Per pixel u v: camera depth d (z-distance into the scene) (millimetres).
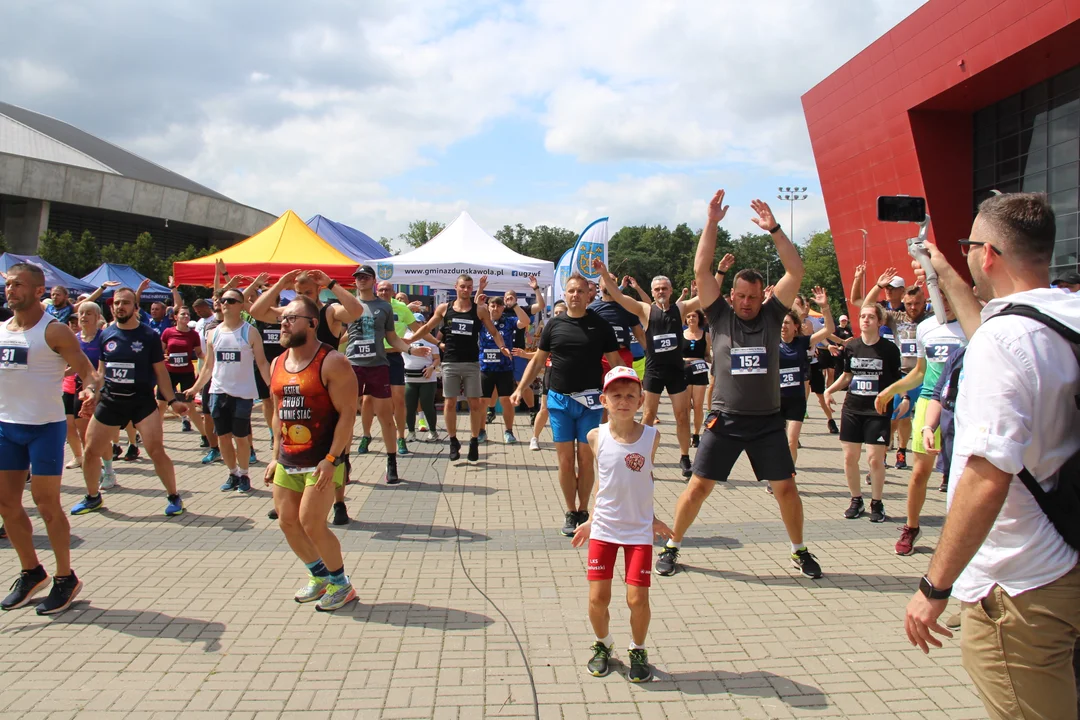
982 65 26828
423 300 17953
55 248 36594
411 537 5668
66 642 3787
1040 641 1961
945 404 2871
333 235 15859
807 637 3900
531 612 4207
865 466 8898
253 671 3477
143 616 4117
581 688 3342
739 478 8023
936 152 31438
